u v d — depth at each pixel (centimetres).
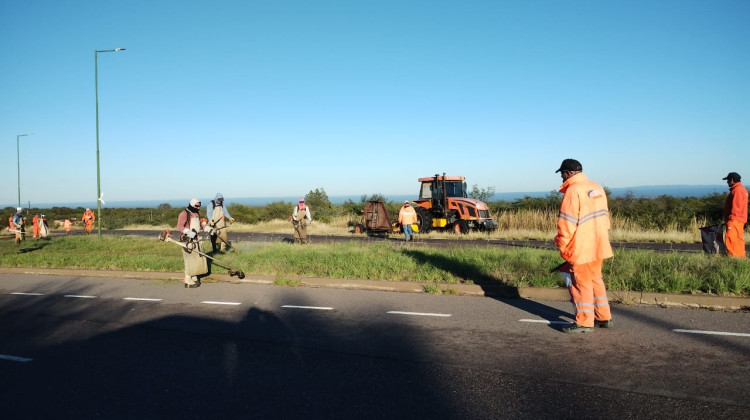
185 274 992
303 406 412
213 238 1411
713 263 849
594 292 608
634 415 378
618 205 2616
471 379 461
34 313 817
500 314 700
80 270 1237
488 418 379
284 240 2011
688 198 2817
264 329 666
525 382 450
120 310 816
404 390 440
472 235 2123
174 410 411
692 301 710
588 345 550
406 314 718
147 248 1703
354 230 2545
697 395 411
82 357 564
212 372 503
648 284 773
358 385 455
